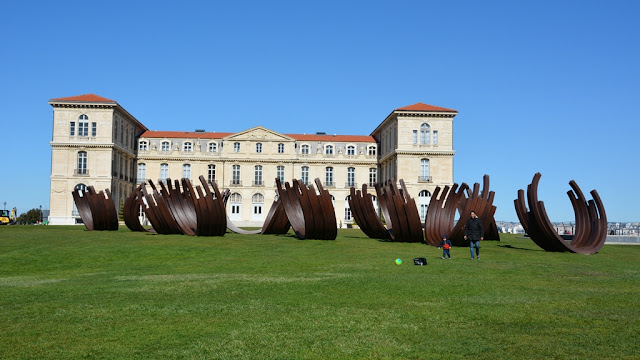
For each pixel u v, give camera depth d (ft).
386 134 291.58
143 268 62.08
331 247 84.79
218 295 41.47
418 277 50.85
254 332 30.32
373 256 72.02
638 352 26.45
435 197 93.91
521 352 26.55
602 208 86.22
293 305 37.45
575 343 27.99
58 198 252.83
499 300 39.11
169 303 38.27
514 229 214.69
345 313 34.86
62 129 253.85
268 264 63.36
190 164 288.30
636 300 39.24
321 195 97.60
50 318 33.65
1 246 80.69
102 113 254.68
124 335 29.76
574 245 87.35
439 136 265.95
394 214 96.68
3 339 28.96
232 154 288.30
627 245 114.52
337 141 300.20
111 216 127.85
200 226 104.22
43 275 57.11
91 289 44.70
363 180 298.56
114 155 260.01
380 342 28.37
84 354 26.45
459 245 89.35
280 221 119.55
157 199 109.09
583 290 43.83
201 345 27.91
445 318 33.45
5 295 41.98
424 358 25.86
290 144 290.76
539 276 52.80
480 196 89.71
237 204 286.87
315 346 27.76
